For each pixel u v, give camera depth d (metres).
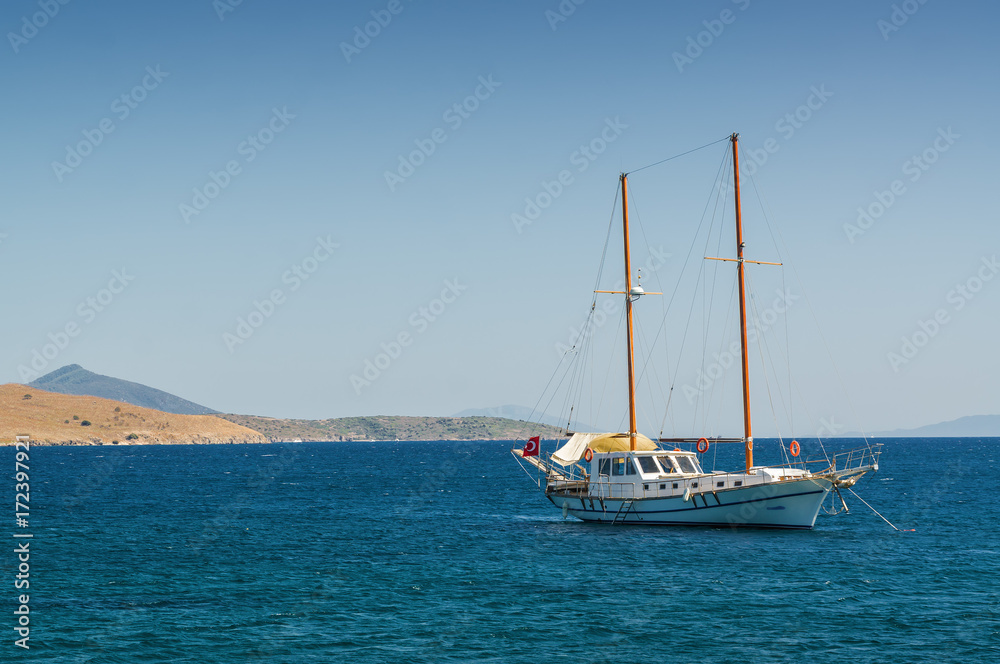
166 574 42.31
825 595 36.50
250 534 58.50
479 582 39.81
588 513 60.12
